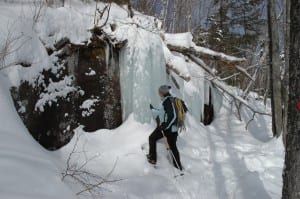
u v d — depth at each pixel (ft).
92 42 20.65
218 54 25.44
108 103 21.13
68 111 19.15
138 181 15.84
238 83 40.81
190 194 15.66
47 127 17.88
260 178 16.80
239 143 24.70
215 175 17.78
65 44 19.40
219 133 26.71
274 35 24.98
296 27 8.91
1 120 12.30
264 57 34.45
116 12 22.98
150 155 18.38
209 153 21.85
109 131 20.53
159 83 22.06
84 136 19.42
